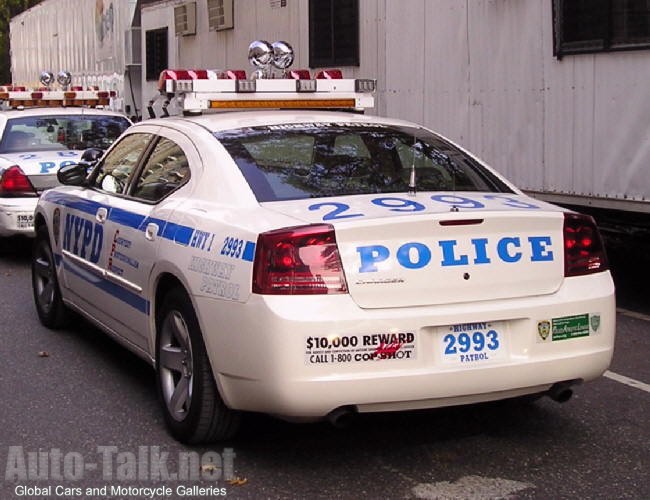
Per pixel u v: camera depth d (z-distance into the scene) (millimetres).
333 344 4141
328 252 4195
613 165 7582
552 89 8133
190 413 4773
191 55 16047
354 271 4203
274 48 6801
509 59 8586
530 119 8398
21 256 11211
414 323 4230
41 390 5961
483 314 4336
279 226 4324
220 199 4875
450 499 4324
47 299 7469
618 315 7938
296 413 4191
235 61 14391
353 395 4172
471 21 9016
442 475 4605
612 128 7562
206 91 6156
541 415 5461
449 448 4953
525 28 8367
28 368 6441
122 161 6234
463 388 4312
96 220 6125
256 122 5508
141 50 18516
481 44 8914
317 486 4488
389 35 10320
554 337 4484
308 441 5051
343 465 4734
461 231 4375
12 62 29750
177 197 5219
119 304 5746
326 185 4922
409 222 4273
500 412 5508
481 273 4371
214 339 4469
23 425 5340
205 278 4539
